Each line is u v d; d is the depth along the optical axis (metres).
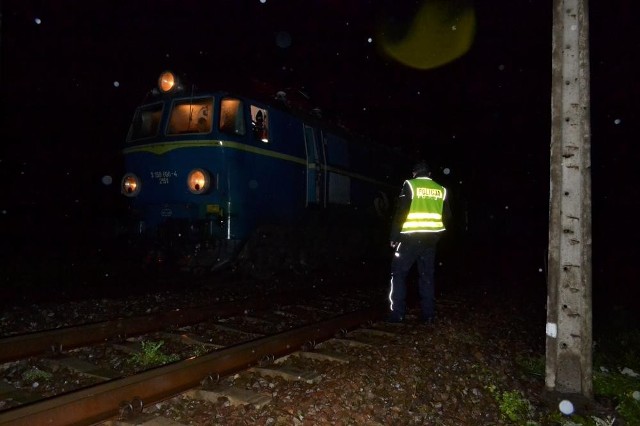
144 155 9.96
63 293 8.88
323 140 11.95
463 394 4.66
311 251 11.77
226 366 4.82
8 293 8.69
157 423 3.65
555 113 4.56
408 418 4.07
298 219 11.11
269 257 10.50
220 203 9.35
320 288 9.91
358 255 13.79
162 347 5.80
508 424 4.15
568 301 4.59
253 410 4.00
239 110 9.77
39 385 4.55
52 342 5.39
